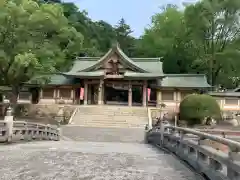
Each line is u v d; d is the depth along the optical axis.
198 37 51.19
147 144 19.98
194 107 33.19
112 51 42.03
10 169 8.94
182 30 55.78
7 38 32.12
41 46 34.88
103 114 36.06
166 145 15.30
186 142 11.04
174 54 57.88
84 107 38.19
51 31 36.41
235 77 54.03
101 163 10.18
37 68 32.47
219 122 36.03
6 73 33.16
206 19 48.44
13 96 36.12
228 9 48.25
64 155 11.82
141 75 40.84
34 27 32.72
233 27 49.78
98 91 43.53
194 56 54.12
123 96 55.06
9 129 16.09
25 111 38.50
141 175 8.42
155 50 60.25
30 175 8.16
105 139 24.22
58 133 22.86
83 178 7.88
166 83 43.41
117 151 13.89
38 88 44.38
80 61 47.72
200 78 44.47
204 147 8.83
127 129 29.69
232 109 40.94
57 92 44.41
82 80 43.50
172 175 8.58
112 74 42.50
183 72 59.12
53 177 7.94
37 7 33.69
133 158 11.59
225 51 48.72
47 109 38.72
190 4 51.38
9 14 30.83
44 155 11.74
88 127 30.81
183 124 33.44
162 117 33.12
